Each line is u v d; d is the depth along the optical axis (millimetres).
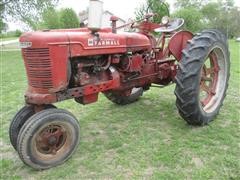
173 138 3779
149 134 3938
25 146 2971
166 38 4500
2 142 3969
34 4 21828
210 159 3268
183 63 3803
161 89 6148
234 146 3547
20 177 3082
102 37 3506
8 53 18609
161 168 3129
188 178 2934
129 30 4512
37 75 3166
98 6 3271
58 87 3176
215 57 4387
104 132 4098
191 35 4453
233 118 4402
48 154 3182
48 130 3113
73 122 3262
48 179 3027
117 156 3398
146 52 4203
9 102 5828
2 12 21750
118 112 4848
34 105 3355
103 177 3018
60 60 3143
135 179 2949
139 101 5375
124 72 3951
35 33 3105
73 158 3391
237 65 9883
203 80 4301
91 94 3586
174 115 4605
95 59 3555
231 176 2947
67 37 3180
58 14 29828
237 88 6195
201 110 3947
